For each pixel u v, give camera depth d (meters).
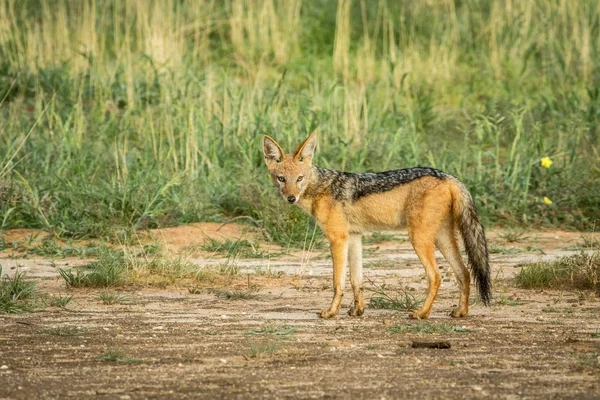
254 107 29.12
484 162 28.64
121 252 20.09
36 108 28.84
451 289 17.72
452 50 37.78
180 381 11.24
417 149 26.89
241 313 15.41
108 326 14.30
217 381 11.23
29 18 37.28
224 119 28.31
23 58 33.25
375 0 41.16
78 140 26.94
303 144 15.62
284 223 22.78
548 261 19.50
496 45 37.34
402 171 15.27
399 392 10.78
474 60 36.94
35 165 25.75
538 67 37.06
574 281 17.61
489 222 24.27
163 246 21.53
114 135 28.62
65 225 22.73
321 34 39.34
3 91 31.50
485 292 14.62
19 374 11.57
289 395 10.67
